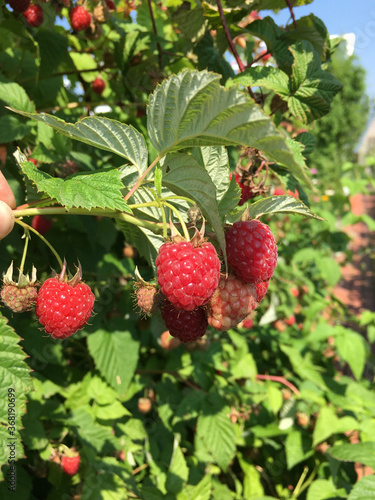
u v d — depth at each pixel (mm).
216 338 345
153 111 105
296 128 271
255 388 335
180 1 278
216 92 89
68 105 268
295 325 492
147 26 311
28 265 229
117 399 265
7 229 116
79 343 279
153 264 161
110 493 213
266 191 179
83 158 234
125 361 257
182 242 110
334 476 268
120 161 234
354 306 943
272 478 352
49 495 237
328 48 210
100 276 261
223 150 125
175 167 115
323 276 521
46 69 239
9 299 128
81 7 223
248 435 331
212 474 315
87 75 297
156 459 282
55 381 249
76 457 224
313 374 341
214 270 109
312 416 324
